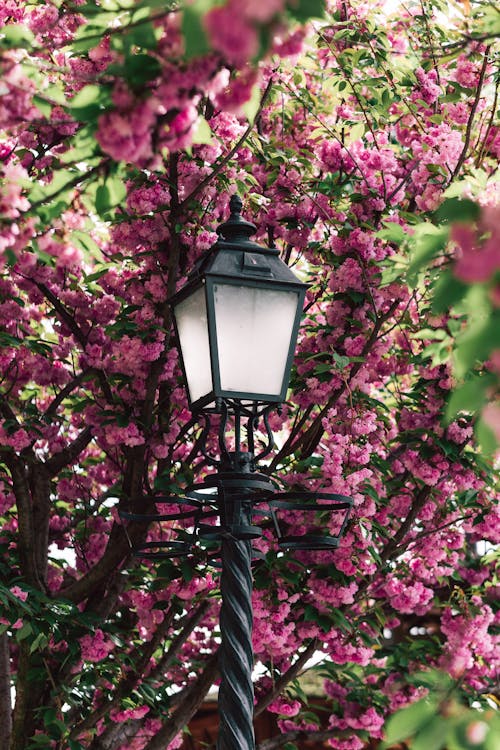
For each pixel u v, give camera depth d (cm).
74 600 611
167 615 626
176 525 667
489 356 195
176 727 629
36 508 643
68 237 317
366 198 576
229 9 175
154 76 245
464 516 628
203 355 382
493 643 717
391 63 604
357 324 566
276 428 663
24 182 314
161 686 660
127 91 245
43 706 584
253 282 375
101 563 612
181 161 554
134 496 603
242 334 372
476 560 781
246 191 600
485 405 196
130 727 675
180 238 579
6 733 604
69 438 803
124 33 251
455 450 574
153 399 592
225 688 354
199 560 558
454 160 545
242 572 368
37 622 542
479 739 179
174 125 255
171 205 567
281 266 385
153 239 574
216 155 554
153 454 612
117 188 301
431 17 635
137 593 640
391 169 582
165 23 246
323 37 599
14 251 306
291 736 712
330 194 606
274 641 573
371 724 704
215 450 690
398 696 702
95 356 614
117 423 579
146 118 246
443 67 657
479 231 207
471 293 204
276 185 625
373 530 594
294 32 233
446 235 235
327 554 570
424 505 627
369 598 693
